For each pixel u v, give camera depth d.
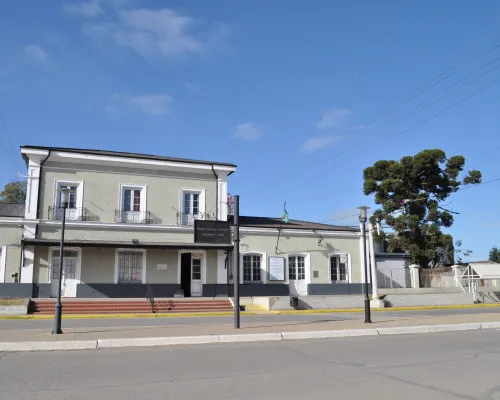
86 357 9.88
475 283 34.59
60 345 11.05
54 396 6.62
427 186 39.31
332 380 7.71
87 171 27.33
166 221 28.50
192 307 24.91
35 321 18.73
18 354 10.30
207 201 29.69
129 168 28.22
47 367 8.73
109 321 18.84
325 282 31.45
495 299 32.97
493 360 9.59
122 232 27.20
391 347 11.41
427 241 38.16
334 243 32.25
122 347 11.42
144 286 27.11
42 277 25.41
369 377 7.95
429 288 33.56
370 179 40.69
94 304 23.47
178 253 28.16
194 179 29.62
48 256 25.66
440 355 10.20
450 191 39.28
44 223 25.72
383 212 39.78
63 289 25.81
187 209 29.38
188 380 7.68
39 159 26.36
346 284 32.00
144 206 28.19
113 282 26.66
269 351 10.77
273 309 25.58
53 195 26.44
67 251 26.22
